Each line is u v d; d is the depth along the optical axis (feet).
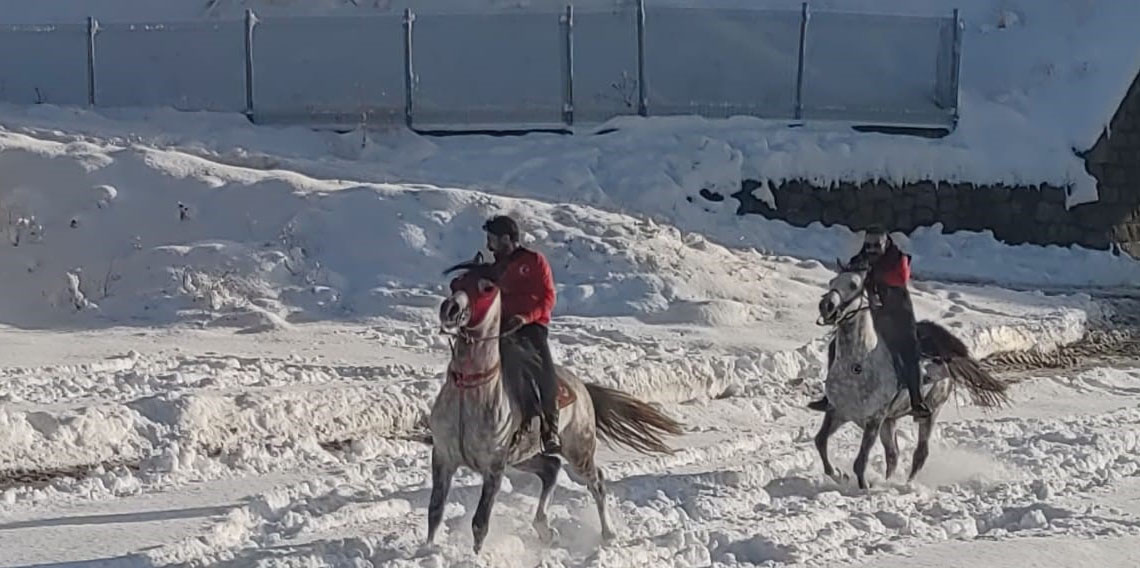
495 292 33.50
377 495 41.63
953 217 99.19
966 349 47.60
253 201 79.51
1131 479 48.78
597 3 112.37
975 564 36.19
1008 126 103.40
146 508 39.91
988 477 48.32
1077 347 79.87
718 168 93.81
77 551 35.19
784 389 63.00
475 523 34.12
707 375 61.41
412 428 52.65
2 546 35.58
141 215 78.48
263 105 99.81
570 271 77.20
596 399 38.60
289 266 74.90
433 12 112.68
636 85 101.86
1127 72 105.81
